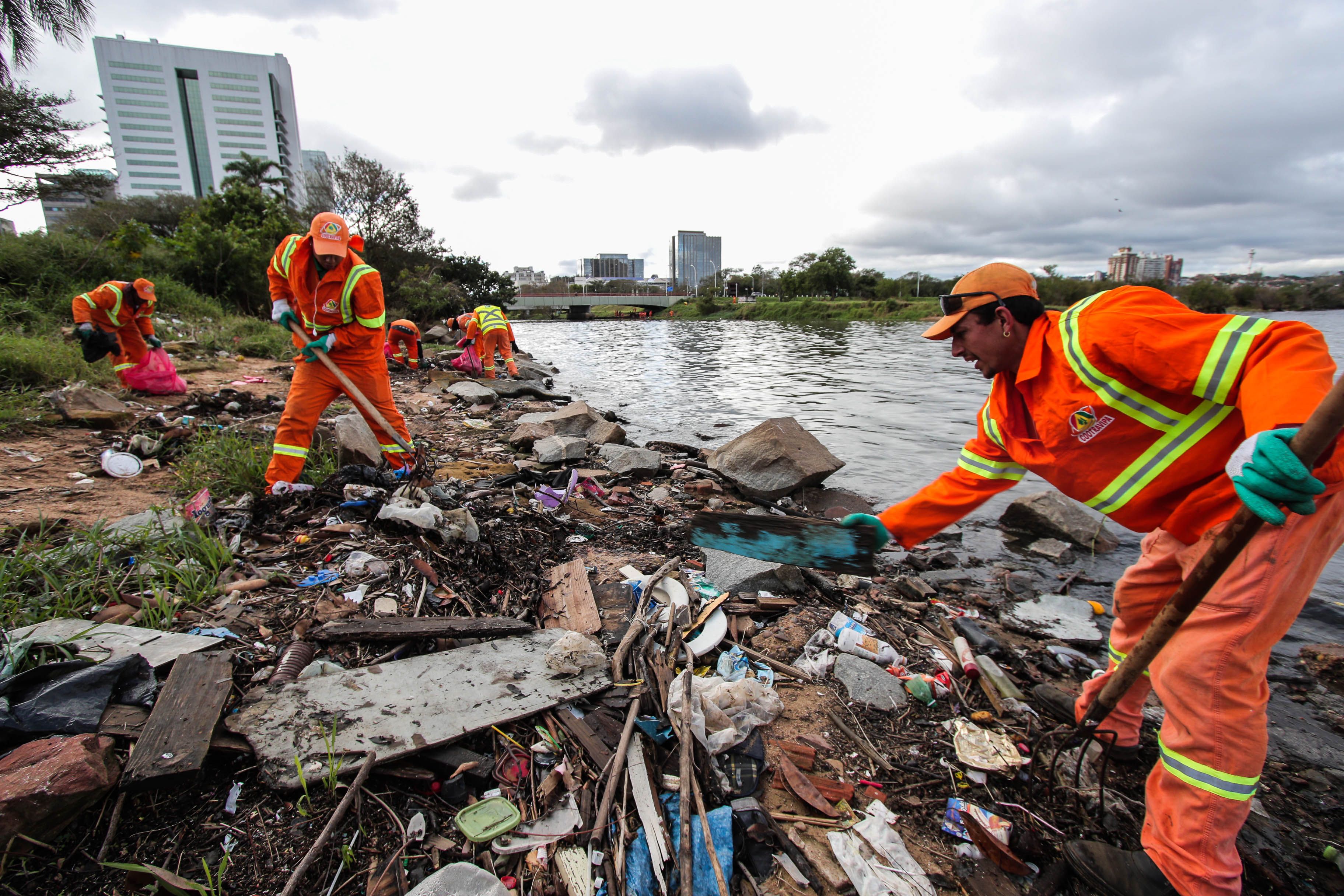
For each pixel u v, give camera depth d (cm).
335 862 172
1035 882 188
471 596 310
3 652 213
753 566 353
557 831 186
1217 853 162
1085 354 172
